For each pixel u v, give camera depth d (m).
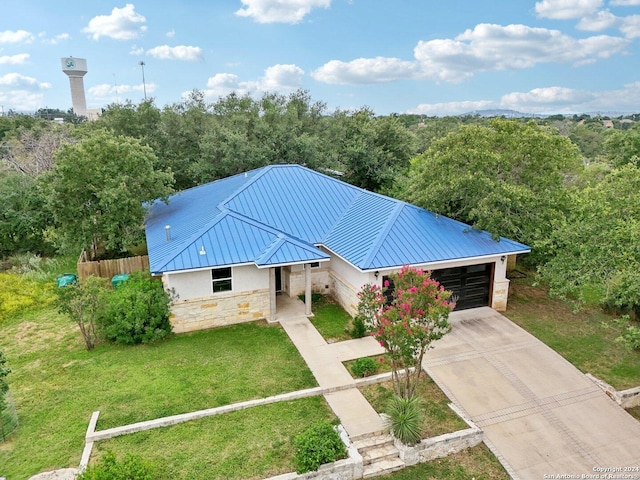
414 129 87.19
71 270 23.80
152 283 17.00
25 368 14.16
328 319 17.56
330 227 20.27
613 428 11.62
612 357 14.90
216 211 19.80
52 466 9.95
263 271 17.27
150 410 11.82
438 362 14.37
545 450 10.86
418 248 16.91
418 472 10.30
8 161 36.59
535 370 14.05
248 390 12.76
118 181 20.94
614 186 14.15
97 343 15.74
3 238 25.52
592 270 13.38
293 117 40.50
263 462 10.02
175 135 37.12
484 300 18.58
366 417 11.66
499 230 18.34
